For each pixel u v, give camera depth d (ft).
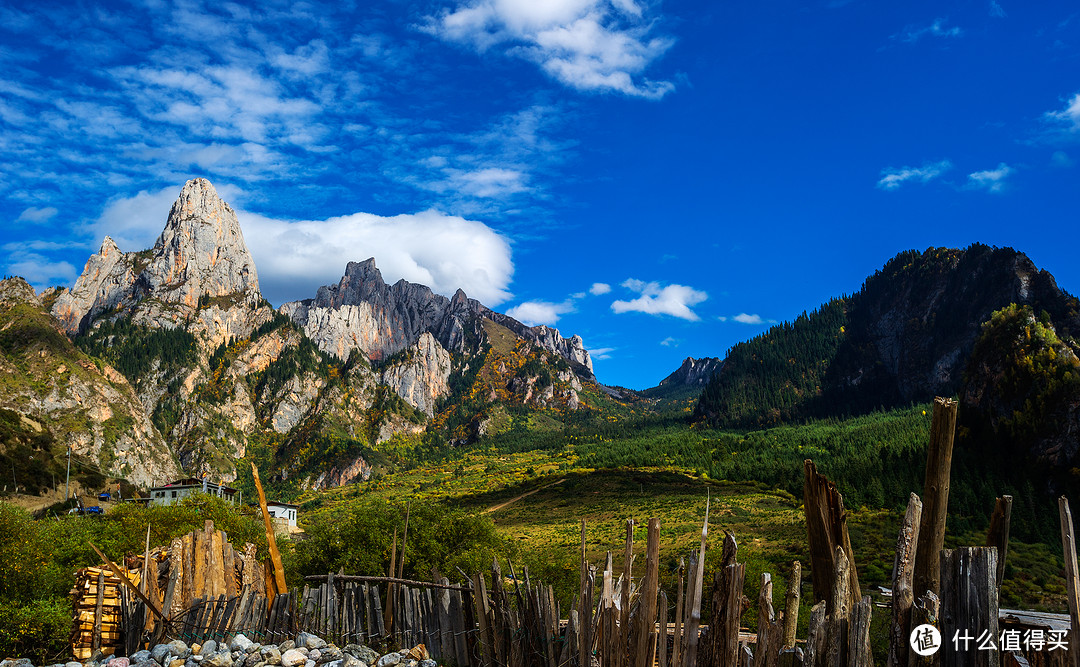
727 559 23.31
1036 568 185.26
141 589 40.81
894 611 18.39
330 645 37.50
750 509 340.80
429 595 37.93
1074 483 311.27
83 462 459.32
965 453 387.75
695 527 296.30
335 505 636.07
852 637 18.98
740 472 485.56
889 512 282.97
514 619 32.07
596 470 595.88
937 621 17.31
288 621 39.70
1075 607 16.34
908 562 18.62
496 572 33.45
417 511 118.62
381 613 38.88
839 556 20.45
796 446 565.12
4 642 46.09
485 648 32.94
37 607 50.65
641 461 609.42
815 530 23.08
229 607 40.16
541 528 367.45
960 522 258.78
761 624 21.49
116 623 40.29
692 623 21.61
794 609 23.18
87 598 40.01
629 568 28.32
